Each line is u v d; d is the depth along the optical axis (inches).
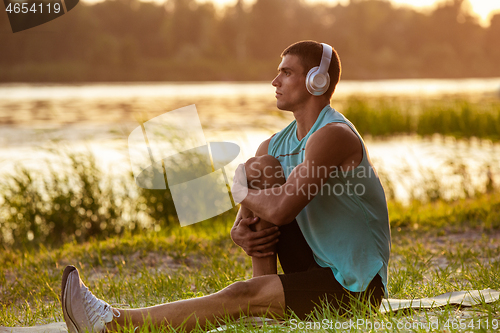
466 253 223.9
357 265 127.9
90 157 383.2
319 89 134.3
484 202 337.7
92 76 3919.8
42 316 164.9
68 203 349.1
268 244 136.9
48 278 210.8
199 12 5216.5
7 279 221.1
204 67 4490.7
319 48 136.3
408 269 191.6
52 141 430.9
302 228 135.8
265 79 4466.0
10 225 344.2
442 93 1748.3
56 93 1962.4
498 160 489.1
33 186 362.9
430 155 589.3
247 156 455.5
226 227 300.2
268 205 129.0
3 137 665.0
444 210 328.8
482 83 3193.9
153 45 5118.1
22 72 3693.4
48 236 345.1
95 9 5260.8
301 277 127.5
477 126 724.7
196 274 205.9
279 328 119.3
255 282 126.2
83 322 118.2
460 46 5413.4
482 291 151.9
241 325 120.0
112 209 353.1
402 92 1811.0
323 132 128.5
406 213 321.4
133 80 4065.0
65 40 4106.8
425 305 140.6
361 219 130.4
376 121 820.0
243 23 5221.5
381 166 469.4
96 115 1007.0
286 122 646.5
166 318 120.7
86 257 242.7
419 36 5452.8
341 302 127.5
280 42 5206.7
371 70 4894.2
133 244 255.0
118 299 175.8
